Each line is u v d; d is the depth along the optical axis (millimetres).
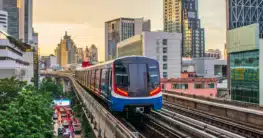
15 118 18109
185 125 19344
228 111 23891
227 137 16781
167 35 89188
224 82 87312
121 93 22156
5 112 18875
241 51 54500
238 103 24984
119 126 16547
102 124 23297
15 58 70312
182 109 30047
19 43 73812
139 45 90625
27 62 91500
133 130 21438
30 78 93125
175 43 89938
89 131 39750
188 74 86000
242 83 54750
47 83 104000
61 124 58625
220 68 117000
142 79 22484
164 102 37969
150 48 87750
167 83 62812
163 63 89000
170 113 26172
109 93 23516
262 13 95438
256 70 50656
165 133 20844
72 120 61562
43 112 25719
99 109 25297
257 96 50406
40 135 18047
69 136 48656
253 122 20734
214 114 26047
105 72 26203
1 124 16641
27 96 24625
